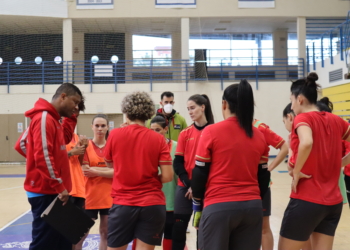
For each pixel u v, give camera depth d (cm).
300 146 261
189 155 349
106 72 1595
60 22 1603
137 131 276
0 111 1524
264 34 1897
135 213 266
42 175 279
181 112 1517
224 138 245
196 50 1534
